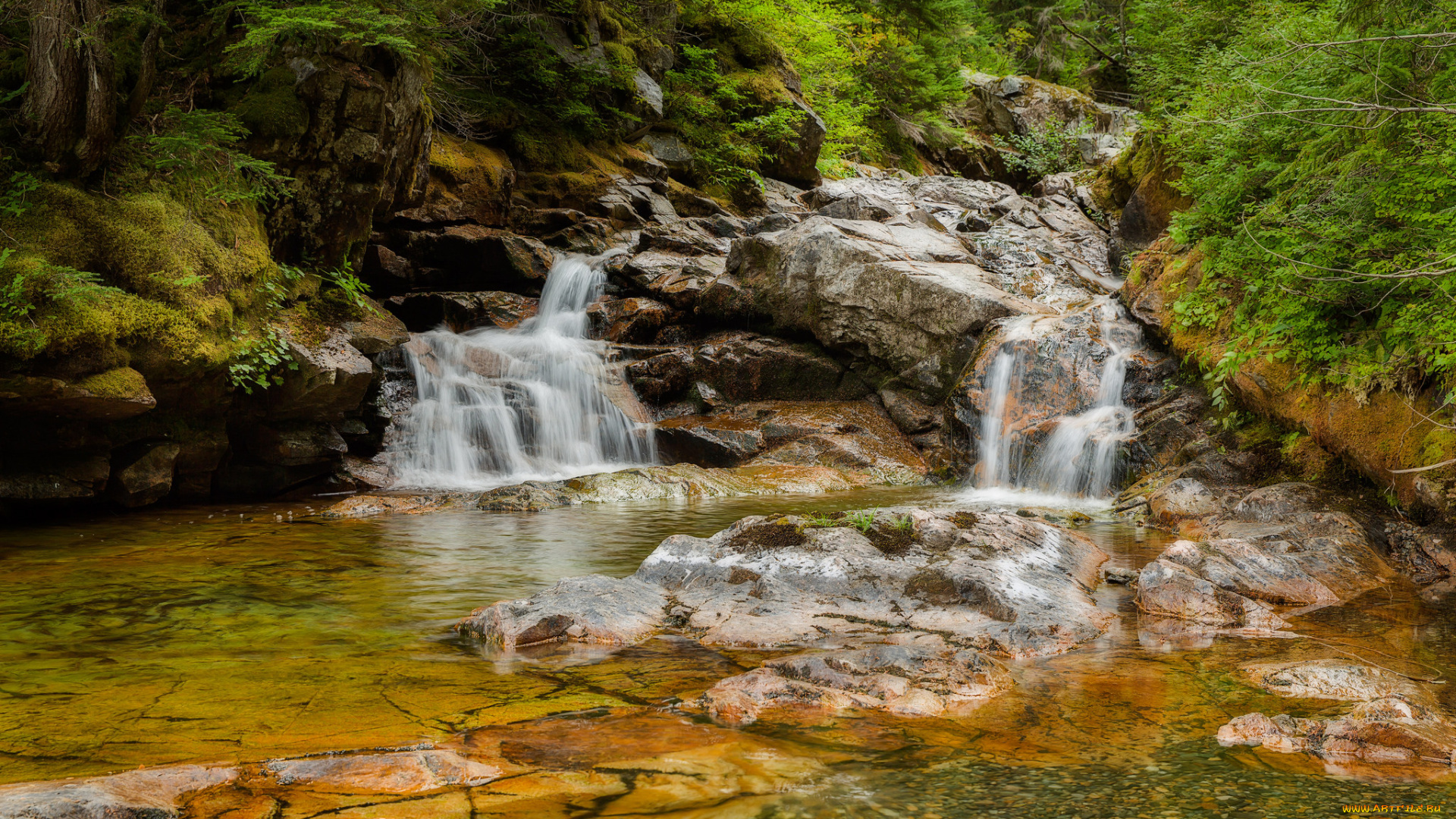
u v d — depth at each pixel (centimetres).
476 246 1498
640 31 2094
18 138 789
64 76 762
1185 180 1123
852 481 1141
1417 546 642
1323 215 735
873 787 293
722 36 2334
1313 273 735
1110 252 1742
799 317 1375
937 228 1766
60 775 301
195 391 883
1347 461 761
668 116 2120
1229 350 901
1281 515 719
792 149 2273
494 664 433
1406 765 310
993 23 4006
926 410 1264
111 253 799
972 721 352
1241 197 934
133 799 268
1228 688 390
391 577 627
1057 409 1103
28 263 729
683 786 292
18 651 454
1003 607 494
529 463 1229
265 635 484
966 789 292
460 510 941
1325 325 779
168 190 866
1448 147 596
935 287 1255
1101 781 298
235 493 1003
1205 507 792
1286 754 320
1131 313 1148
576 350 1356
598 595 513
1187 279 1077
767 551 580
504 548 734
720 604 522
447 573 639
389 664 433
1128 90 3316
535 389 1271
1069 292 1497
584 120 1847
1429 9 589
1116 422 1036
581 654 448
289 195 971
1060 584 549
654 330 1454
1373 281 690
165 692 392
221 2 992
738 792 289
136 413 804
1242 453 870
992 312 1221
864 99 3008
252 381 923
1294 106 702
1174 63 1636
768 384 1360
